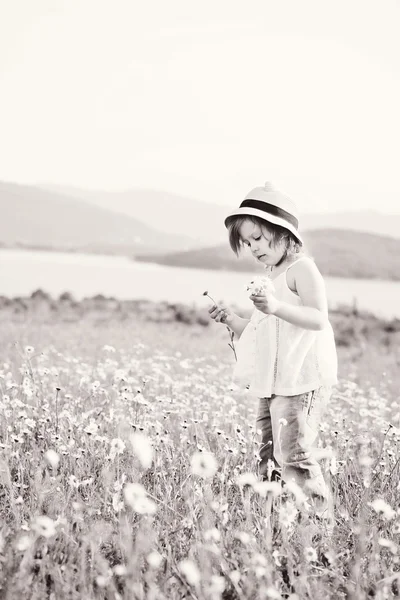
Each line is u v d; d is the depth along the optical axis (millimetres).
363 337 16547
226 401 5477
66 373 6914
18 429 4336
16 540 2818
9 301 18500
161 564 2797
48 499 3330
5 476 3402
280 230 3670
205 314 18766
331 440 4879
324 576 2873
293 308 3457
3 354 8867
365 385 9148
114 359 9047
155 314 18703
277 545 3064
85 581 2604
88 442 4020
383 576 2900
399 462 4090
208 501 3225
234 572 2566
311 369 3607
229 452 4062
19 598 2500
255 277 3402
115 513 3217
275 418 3607
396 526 3227
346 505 3594
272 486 2789
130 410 4668
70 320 16781
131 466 3766
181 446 4148
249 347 3736
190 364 9727
